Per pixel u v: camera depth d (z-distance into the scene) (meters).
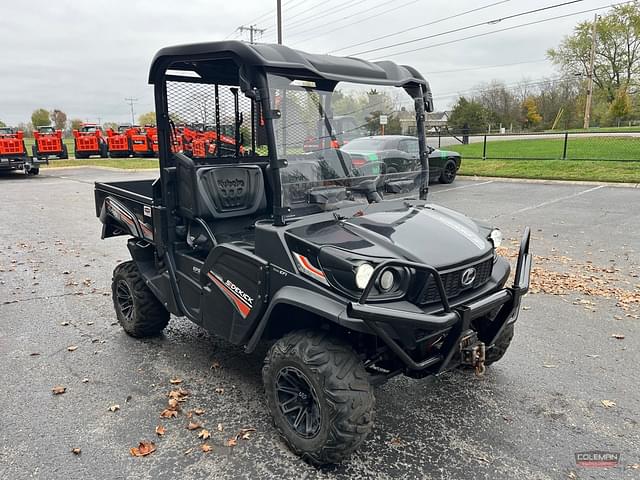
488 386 3.63
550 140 26.92
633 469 2.75
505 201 11.38
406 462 2.80
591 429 3.11
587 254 6.97
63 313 5.11
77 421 3.22
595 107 48.72
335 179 3.18
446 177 14.75
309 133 3.04
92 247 7.94
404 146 3.60
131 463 2.81
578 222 8.99
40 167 23.81
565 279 5.91
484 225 3.50
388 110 3.49
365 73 3.24
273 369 2.86
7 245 8.09
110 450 2.93
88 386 3.65
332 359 2.61
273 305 2.79
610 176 13.99
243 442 2.99
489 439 3.02
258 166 3.77
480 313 2.74
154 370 3.89
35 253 7.56
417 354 2.76
